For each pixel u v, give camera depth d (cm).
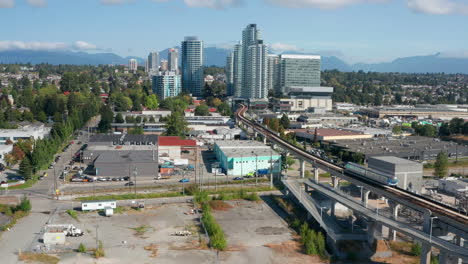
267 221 13338
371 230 11294
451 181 16425
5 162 19450
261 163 19412
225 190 16462
